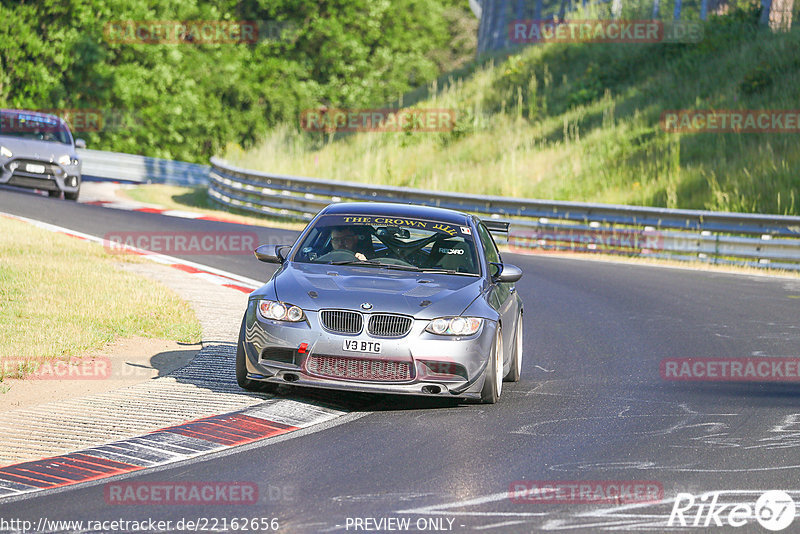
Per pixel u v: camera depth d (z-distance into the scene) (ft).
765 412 60.23
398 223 67.51
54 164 177.17
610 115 230.27
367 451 48.73
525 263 142.20
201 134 394.73
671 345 83.92
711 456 49.32
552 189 202.08
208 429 51.93
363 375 56.54
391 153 242.58
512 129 243.40
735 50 237.04
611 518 39.11
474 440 51.52
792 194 164.66
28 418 53.36
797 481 45.01
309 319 56.85
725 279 130.93
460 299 58.85
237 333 79.61
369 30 463.83
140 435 50.47
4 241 111.75
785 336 88.99
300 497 41.04
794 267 142.61
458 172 220.23
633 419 57.47
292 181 196.75
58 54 344.69
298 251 64.90
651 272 137.28
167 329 78.84
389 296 57.82
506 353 64.54
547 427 54.90
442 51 499.51
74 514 38.47
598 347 82.69
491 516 39.01
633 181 195.83
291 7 442.09
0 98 336.70
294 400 58.95
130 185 271.69
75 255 110.01
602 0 287.28
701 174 186.19
